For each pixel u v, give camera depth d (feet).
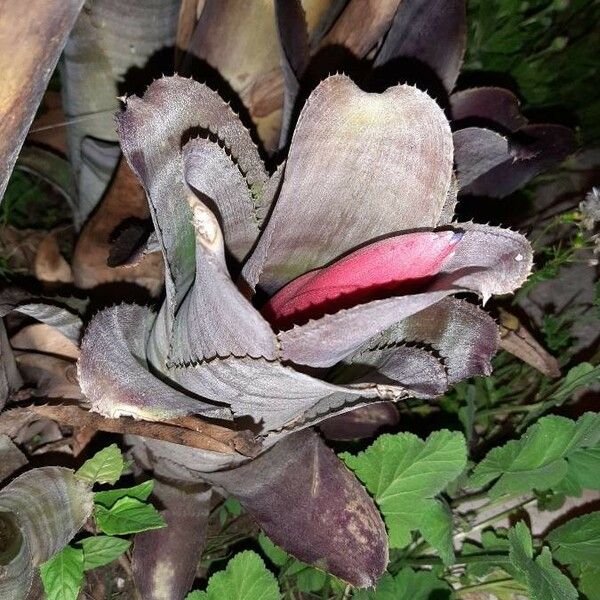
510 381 2.99
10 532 1.77
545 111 3.92
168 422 1.85
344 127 1.65
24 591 1.79
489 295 1.64
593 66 3.82
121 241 2.08
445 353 1.95
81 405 1.98
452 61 2.05
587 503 2.75
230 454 1.93
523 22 3.19
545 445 2.37
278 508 1.99
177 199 1.76
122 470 2.08
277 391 1.71
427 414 2.84
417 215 1.69
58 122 2.68
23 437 2.20
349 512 1.98
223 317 1.63
